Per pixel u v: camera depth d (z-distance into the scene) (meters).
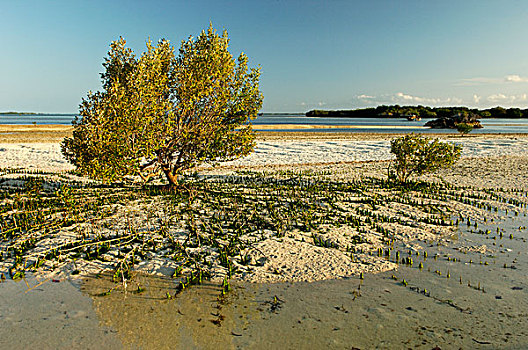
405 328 5.02
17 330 4.80
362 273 6.83
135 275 6.55
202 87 11.80
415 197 13.81
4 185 14.09
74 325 4.96
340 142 40.16
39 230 8.69
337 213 11.10
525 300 5.85
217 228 9.10
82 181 15.76
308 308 5.54
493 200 13.34
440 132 66.38
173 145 12.61
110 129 10.80
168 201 11.87
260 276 6.59
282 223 9.73
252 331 4.91
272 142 38.97
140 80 10.95
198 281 6.32
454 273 6.91
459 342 4.70
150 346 4.55
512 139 47.78
